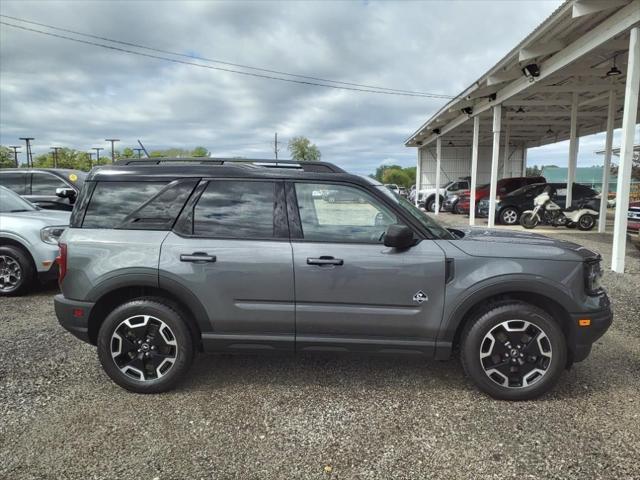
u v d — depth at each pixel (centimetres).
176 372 338
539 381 324
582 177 3441
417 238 330
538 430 292
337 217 338
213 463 259
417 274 320
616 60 1143
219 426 298
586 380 364
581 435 286
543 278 315
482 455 266
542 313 319
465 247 327
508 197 1681
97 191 351
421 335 328
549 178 3478
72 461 260
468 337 326
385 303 324
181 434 288
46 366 390
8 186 910
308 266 324
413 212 354
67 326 342
